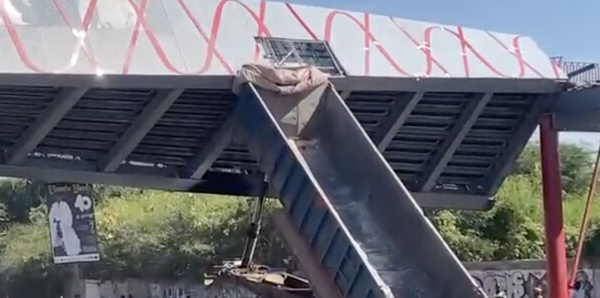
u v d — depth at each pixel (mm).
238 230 63688
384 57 24734
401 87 24344
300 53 23641
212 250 63969
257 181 25984
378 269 15773
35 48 19891
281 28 23844
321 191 16859
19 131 22562
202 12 22797
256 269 24812
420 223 16234
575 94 26234
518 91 26078
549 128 27281
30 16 20109
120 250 68188
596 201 61969
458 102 26078
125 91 21781
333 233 16188
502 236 56688
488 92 25688
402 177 28328
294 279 22812
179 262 65125
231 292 60500
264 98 20141
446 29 26516
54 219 24188
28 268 78125
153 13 21875
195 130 24516
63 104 20969
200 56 21953
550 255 27469
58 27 20359
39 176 23922
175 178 25672
